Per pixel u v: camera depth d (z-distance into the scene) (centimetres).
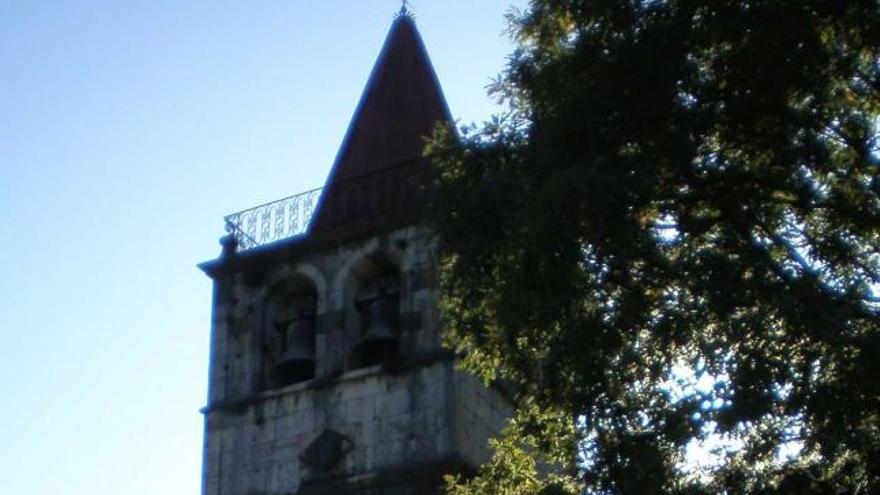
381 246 4534
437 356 4316
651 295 2814
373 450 4300
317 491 4322
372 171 4722
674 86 2819
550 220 2745
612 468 2783
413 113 4900
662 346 2791
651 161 2797
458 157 3025
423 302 4412
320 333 4525
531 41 3038
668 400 2833
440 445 4212
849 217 2894
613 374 2844
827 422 2659
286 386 4531
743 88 2803
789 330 2662
